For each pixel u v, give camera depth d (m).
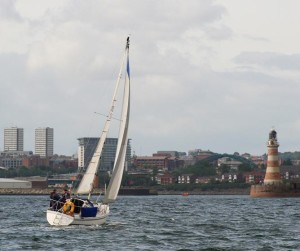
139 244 115.12
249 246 114.75
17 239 120.50
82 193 142.50
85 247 110.50
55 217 139.00
